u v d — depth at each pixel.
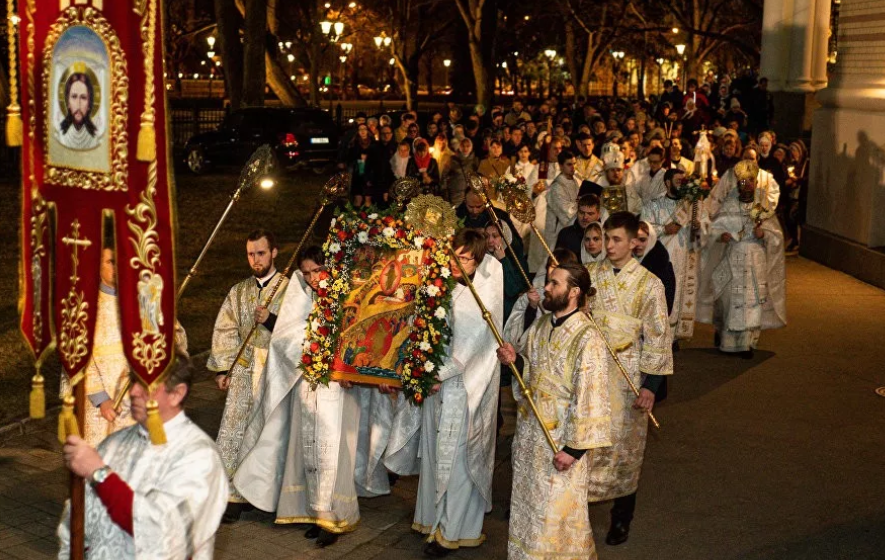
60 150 3.85
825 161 18.05
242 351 7.03
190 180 27.08
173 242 3.80
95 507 4.04
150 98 3.67
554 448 5.74
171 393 3.97
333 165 27.77
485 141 19.00
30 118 3.91
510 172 16.83
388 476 7.92
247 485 7.04
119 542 3.96
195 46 75.69
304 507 7.02
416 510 6.97
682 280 11.60
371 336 6.77
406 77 51.06
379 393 7.40
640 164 15.31
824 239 17.62
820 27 25.98
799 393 10.34
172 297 3.83
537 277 8.09
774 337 12.63
